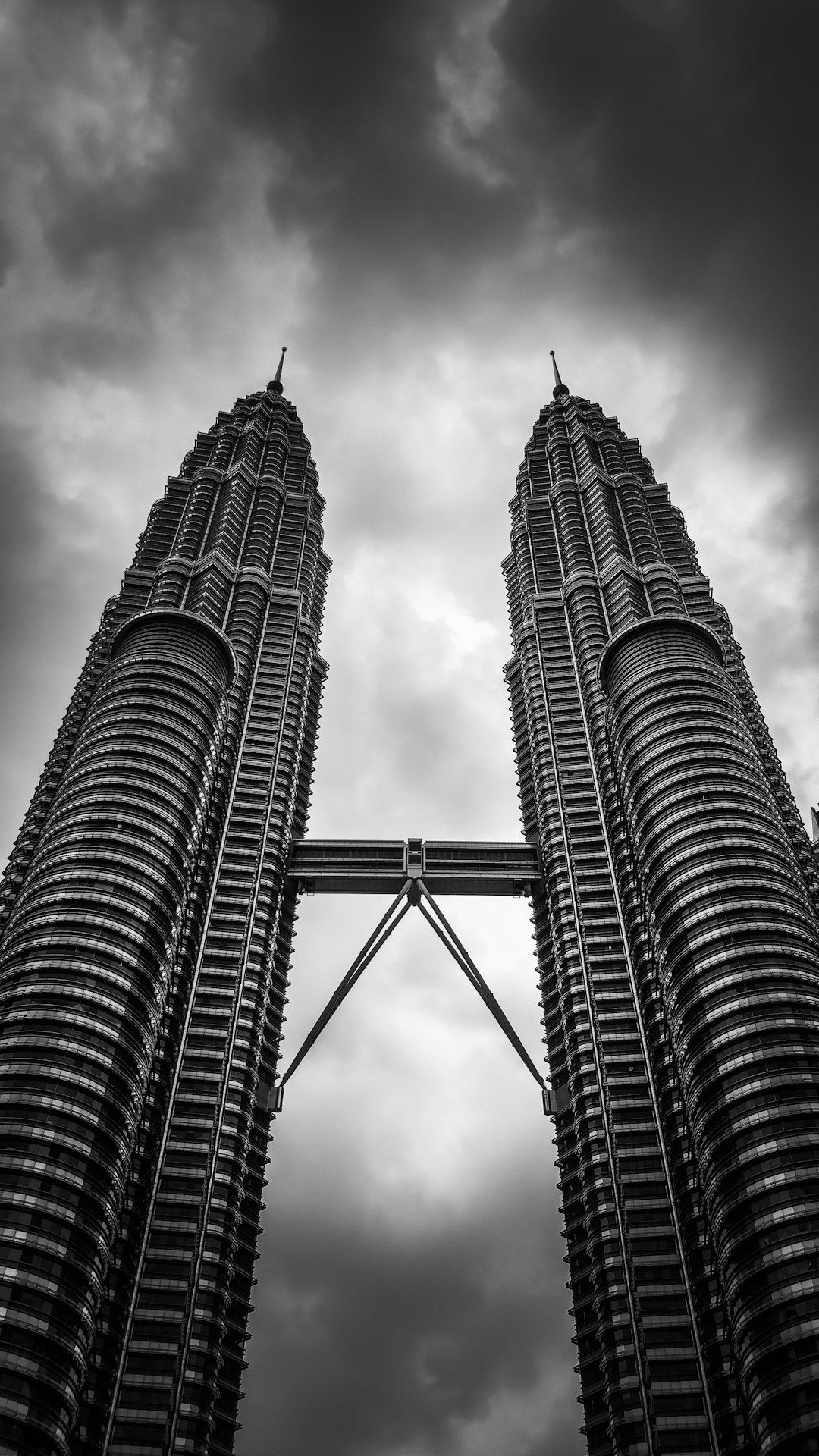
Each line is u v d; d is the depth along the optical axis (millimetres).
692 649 180625
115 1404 115250
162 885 140750
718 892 136875
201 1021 153000
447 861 185000
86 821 145125
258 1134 149625
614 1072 147500
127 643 183750
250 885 172500
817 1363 96000
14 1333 98250
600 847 176375
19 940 131125
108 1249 110562
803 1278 101000
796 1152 109688
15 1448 93312
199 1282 125625
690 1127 123062
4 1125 111188
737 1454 110125
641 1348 118438
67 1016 121312
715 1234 112500
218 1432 120812
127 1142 118062
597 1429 121875
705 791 151000
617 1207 132250
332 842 186625
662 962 139125
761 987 124688
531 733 199750
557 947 165875
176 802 151875
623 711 172625
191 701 168000
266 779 189125
